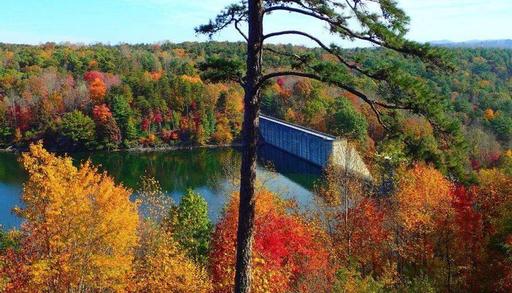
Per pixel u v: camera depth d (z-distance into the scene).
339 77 9.55
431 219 29.28
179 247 30.62
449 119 8.98
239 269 10.78
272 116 126.31
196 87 123.81
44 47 195.38
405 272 28.92
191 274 21.45
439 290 25.80
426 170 31.16
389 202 33.66
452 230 27.16
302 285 21.17
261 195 28.80
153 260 22.16
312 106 108.75
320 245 25.94
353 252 28.03
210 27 11.64
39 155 19.50
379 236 29.06
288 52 11.07
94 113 114.81
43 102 115.00
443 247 28.55
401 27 9.34
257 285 17.94
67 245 19.67
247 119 10.45
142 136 117.81
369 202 29.92
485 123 87.50
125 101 116.50
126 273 21.75
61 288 19.58
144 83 122.94
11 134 113.50
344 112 85.56
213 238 28.44
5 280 19.06
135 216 22.12
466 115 87.19
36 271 18.08
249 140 10.48
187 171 89.88
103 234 19.97
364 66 9.59
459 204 26.38
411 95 9.02
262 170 70.12
